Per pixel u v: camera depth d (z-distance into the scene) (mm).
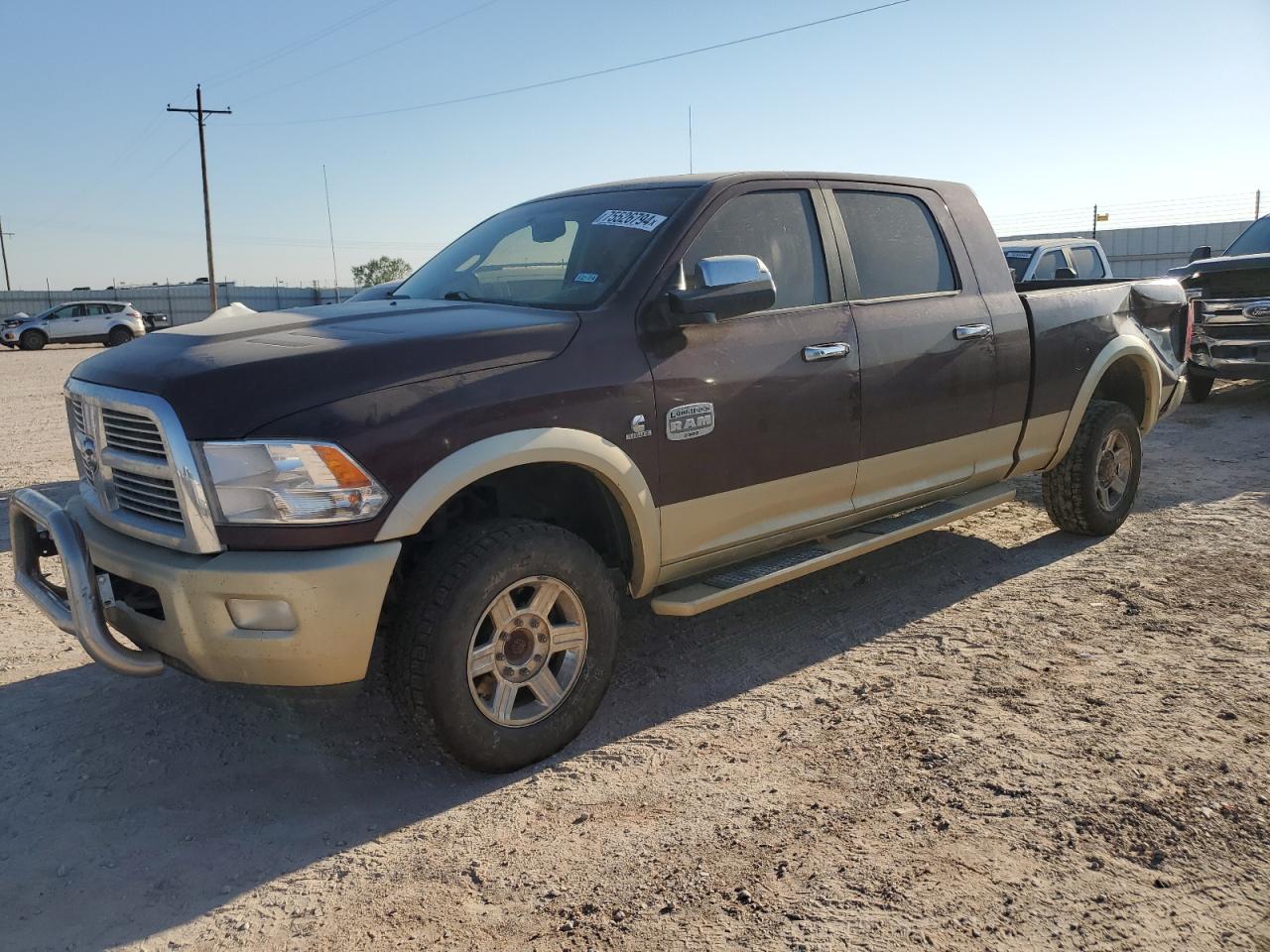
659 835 2838
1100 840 2711
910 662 4016
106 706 3838
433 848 2836
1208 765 3094
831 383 4008
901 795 2988
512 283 3908
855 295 4242
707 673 4004
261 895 2643
